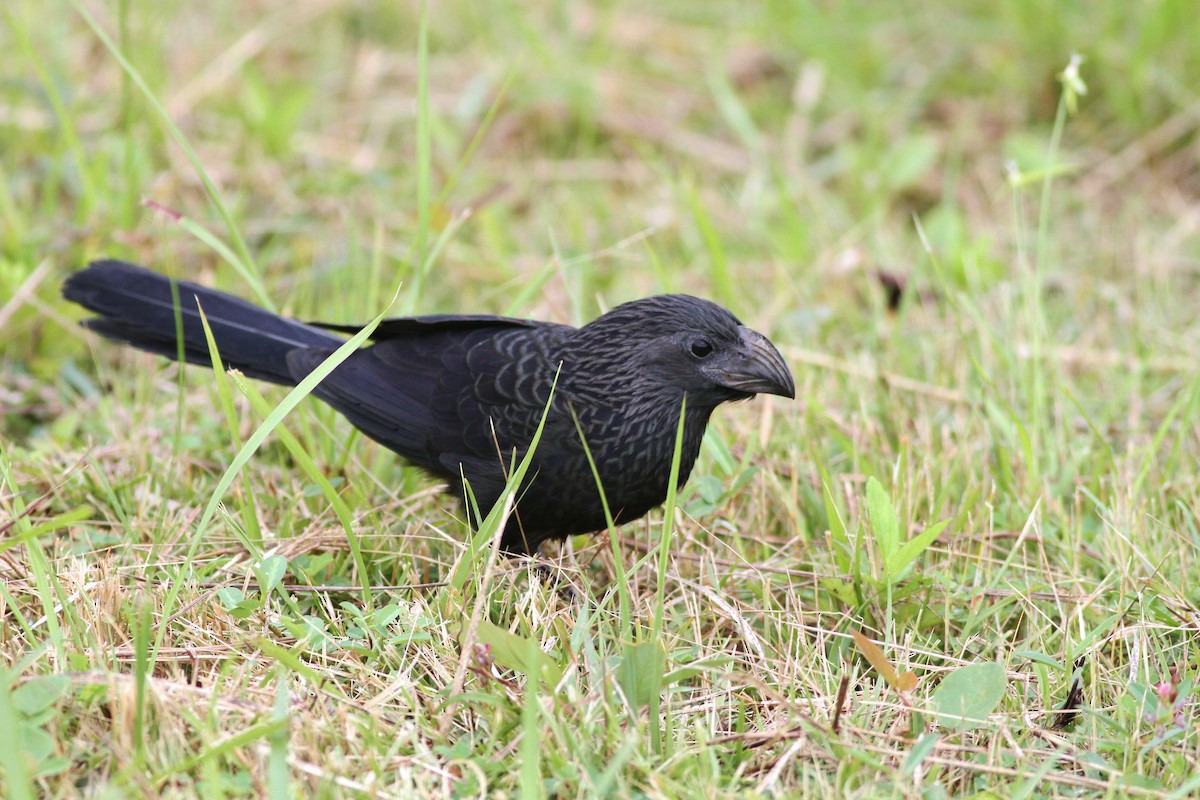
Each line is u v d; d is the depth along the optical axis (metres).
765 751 6.14
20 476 8.26
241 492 7.88
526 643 6.06
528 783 5.27
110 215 10.66
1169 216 12.48
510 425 7.80
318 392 8.18
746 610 7.41
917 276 10.74
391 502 8.32
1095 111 13.59
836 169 13.14
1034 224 12.44
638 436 7.68
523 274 11.30
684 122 13.77
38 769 5.46
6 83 11.49
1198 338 10.59
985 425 9.00
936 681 6.93
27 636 6.29
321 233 11.53
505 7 13.65
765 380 7.61
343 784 5.61
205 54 13.48
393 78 13.97
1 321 9.65
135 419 9.14
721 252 10.45
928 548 7.93
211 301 8.58
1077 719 6.53
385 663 6.66
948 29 14.33
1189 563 7.81
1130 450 8.70
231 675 6.38
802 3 13.72
